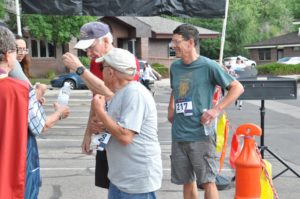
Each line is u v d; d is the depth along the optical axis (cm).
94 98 319
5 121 291
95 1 710
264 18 6456
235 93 416
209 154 429
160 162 341
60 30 2777
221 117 496
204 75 425
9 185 293
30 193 320
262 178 429
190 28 426
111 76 332
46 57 3578
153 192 336
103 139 335
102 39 393
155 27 4028
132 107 321
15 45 310
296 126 1195
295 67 3975
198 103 425
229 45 5625
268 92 542
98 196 576
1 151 291
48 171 700
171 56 4131
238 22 5628
